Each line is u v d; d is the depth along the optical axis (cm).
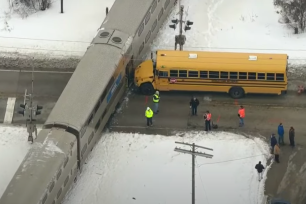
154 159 15975
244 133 16738
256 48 19400
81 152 15150
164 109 17562
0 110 17600
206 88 17862
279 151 15800
